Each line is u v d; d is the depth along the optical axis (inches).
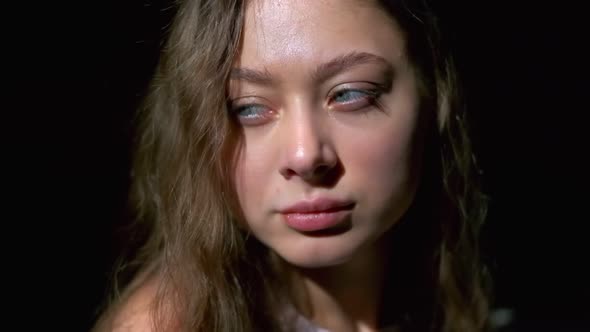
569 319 54.8
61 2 45.1
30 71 45.2
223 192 27.3
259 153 25.7
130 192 38.1
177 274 29.3
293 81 24.6
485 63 54.4
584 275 57.0
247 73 25.0
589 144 56.4
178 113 28.9
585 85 55.6
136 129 37.6
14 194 45.8
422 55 28.3
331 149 25.1
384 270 33.1
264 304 30.4
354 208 25.9
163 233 30.7
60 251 46.8
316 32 24.5
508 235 57.7
